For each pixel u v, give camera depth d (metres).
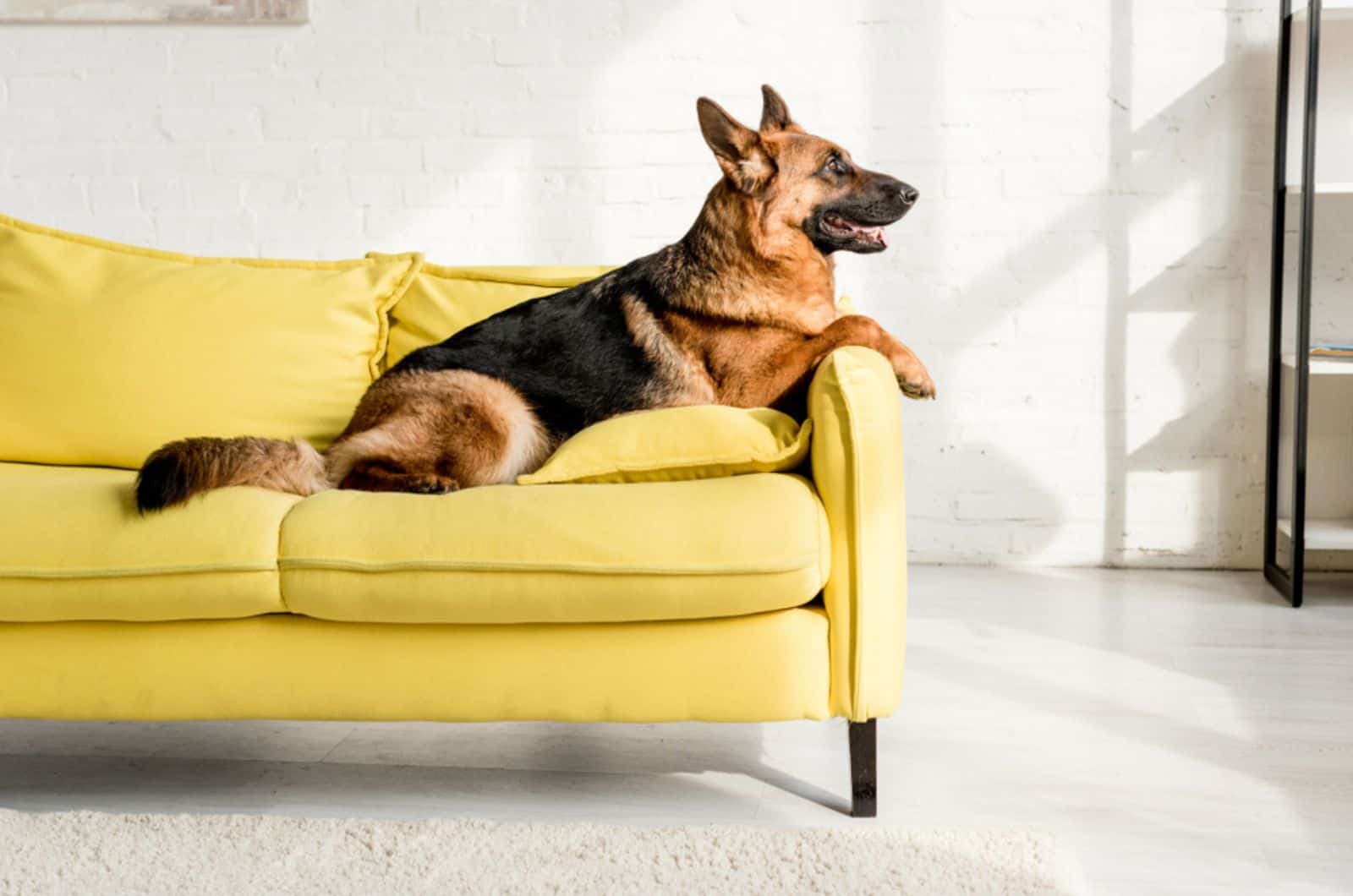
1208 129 3.30
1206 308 3.35
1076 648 2.80
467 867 1.83
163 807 2.09
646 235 3.46
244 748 2.33
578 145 3.44
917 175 3.38
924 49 3.34
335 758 2.29
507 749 2.32
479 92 3.44
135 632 1.98
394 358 2.58
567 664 1.93
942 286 3.42
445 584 1.88
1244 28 3.26
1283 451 3.38
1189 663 2.70
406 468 2.19
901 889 1.75
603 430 2.07
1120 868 1.83
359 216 3.49
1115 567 3.46
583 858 1.85
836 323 2.24
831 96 3.38
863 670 1.92
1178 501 3.42
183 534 1.93
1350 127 3.25
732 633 1.91
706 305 2.28
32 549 1.94
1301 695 2.51
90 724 2.44
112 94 3.48
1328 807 2.03
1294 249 3.31
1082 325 3.39
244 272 2.57
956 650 2.80
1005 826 1.95
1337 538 3.13
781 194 2.29
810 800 2.08
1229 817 1.99
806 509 1.89
